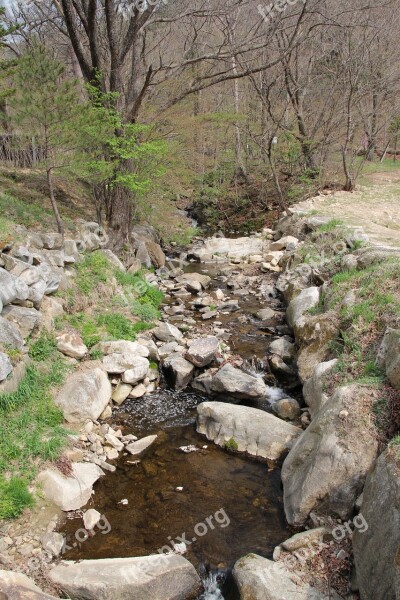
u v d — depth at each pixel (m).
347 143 17.48
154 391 7.64
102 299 9.11
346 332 6.82
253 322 9.93
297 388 7.60
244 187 19.47
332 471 4.82
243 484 5.71
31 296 7.19
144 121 11.88
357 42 16.62
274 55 17.16
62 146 8.88
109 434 6.40
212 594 4.46
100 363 7.43
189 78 12.41
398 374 5.14
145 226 14.76
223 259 14.23
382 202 15.59
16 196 11.55
